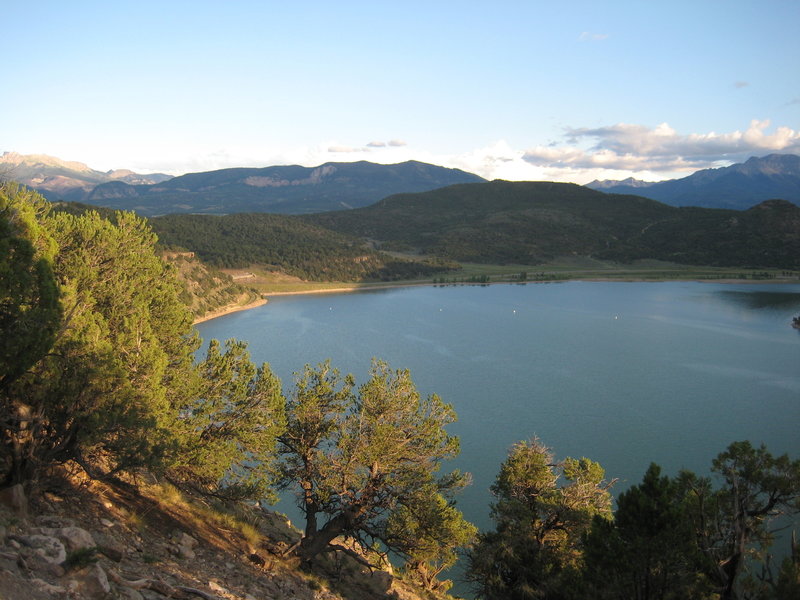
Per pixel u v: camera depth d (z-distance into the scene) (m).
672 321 161.88
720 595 16.11
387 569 28.16
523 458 28.42
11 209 16.50
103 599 10.25
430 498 23.17
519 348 126.12
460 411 79.81
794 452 65.12
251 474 21.83
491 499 52.38
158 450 16.06
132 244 22.05
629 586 15.25
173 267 24.59
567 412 79.94
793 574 14.51
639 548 14.93
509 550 24.66
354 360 112.12
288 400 23.28
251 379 21.80
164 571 13.70
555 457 62.78
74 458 15.99
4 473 14.57
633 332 145.38
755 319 163.62
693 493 18.56
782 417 77.88
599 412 79.88
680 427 73.75
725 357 115.88
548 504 26.27
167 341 20.84
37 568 9.98
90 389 15.13
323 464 22.30
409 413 23.22
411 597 25.62
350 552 22.94
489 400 85.50
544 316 174.38
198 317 167.88
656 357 116.38
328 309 196.12
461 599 31.30
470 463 61.19
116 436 15.98
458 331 148.25
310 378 24.06
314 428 22.77
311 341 133.25
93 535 13.70
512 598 24.11
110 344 16.44
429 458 22.91
